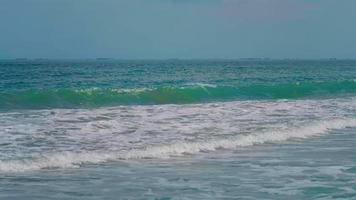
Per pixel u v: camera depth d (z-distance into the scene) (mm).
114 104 38312
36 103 36344
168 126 25422
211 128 24969
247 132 24016
